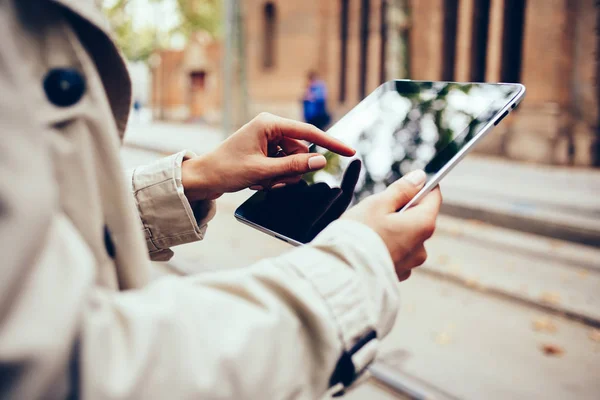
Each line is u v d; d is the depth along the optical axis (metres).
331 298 0.58
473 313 3.94
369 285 0.62
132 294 0.52
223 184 1.07
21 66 0.47
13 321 0.41
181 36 29.83
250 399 0.50
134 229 0.62
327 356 0.56
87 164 0.56
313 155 1.04
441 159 1.00
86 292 0.45
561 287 4.43
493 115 0.98
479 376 3.02
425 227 0.72
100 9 0.60
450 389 2.86
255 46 18.88
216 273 0.60
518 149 11.78
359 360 0.58
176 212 1.05
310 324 0.57
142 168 1.09
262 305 0.56
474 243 5.79
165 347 0.48
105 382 0.44
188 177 1.07
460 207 6.96
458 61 12.88
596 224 5.78
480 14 12.90
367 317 0.59
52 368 0.41
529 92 11.67
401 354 3.26
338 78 16.39
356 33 15.62
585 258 5.28
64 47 0.54
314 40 16.75
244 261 5.02
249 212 1.08
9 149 0.43
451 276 4.67
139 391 0.45
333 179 1.07
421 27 13.27
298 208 1.04
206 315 0.52
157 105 31.47
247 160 1.05
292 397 0.54
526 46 11.62
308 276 0.59
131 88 0.67
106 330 0.46
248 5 18.89
